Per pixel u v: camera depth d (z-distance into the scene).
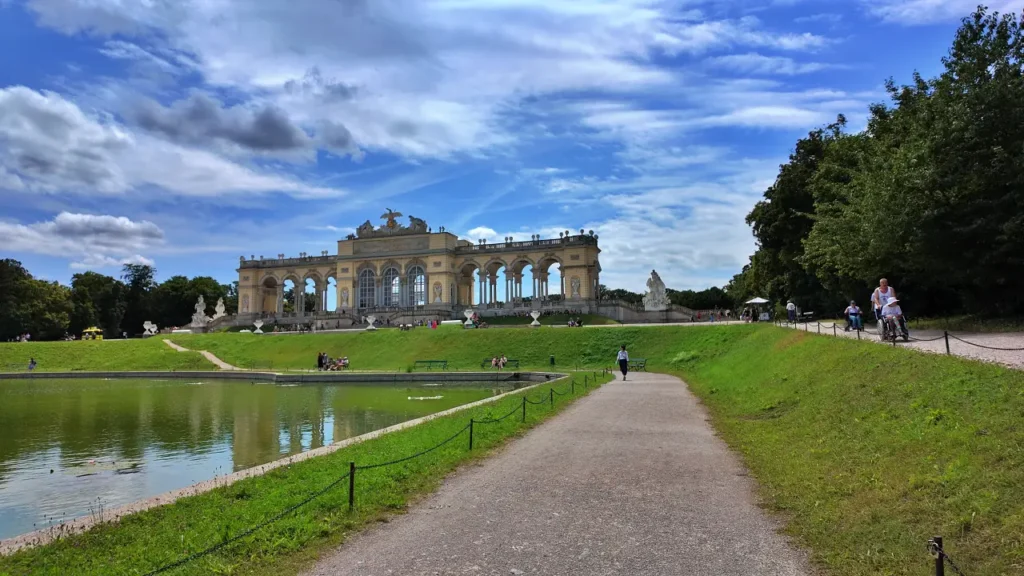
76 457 21.44
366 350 68.12
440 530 10.03
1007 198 26.64
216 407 34.50
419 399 36.31
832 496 10.62
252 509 11.02
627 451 15.84
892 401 14.66
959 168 28.02
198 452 21.98
